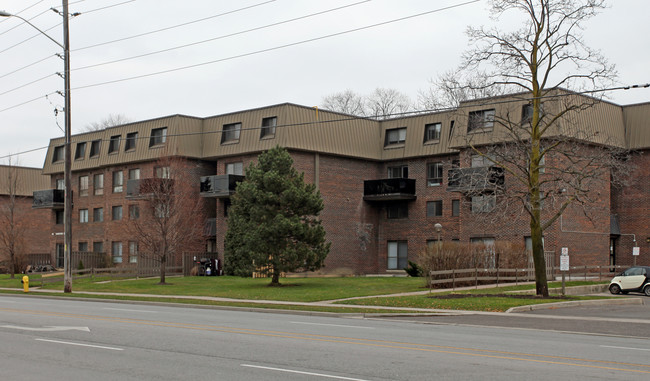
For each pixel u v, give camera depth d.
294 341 15.37
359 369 11.55
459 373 11.20
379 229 52.03
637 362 12.65
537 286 29.30
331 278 43.50
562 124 38.97
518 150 31.67
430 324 20.55
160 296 32.62
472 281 35.41
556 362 12.48
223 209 50.00
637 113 44.41
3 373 11.27
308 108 47.66
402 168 51.03
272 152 37.53
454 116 44.78
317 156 47.72
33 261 65.00
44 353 13.43
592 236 42.75
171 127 51.88
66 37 35.72
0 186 69.81
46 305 27.59
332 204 48.62
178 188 44.34
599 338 17.41
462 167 43.59
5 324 19.00
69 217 36.34
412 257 49.97
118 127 57.03
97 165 58.28
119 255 56.78
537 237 29.31
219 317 22.11
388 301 27.39
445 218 48.28
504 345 15.03
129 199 53.69
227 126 50.59
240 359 12.66
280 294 31.39
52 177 64.62
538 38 28.73
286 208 36.78
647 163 44.09
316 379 10.62
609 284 36.09
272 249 36.22
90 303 29.83
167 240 42.56
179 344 14.77
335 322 20.64
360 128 50.72
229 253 48.28
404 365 11.98
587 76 28.11
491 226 43.69
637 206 44.53
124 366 11.89
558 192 30.14
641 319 22.30
